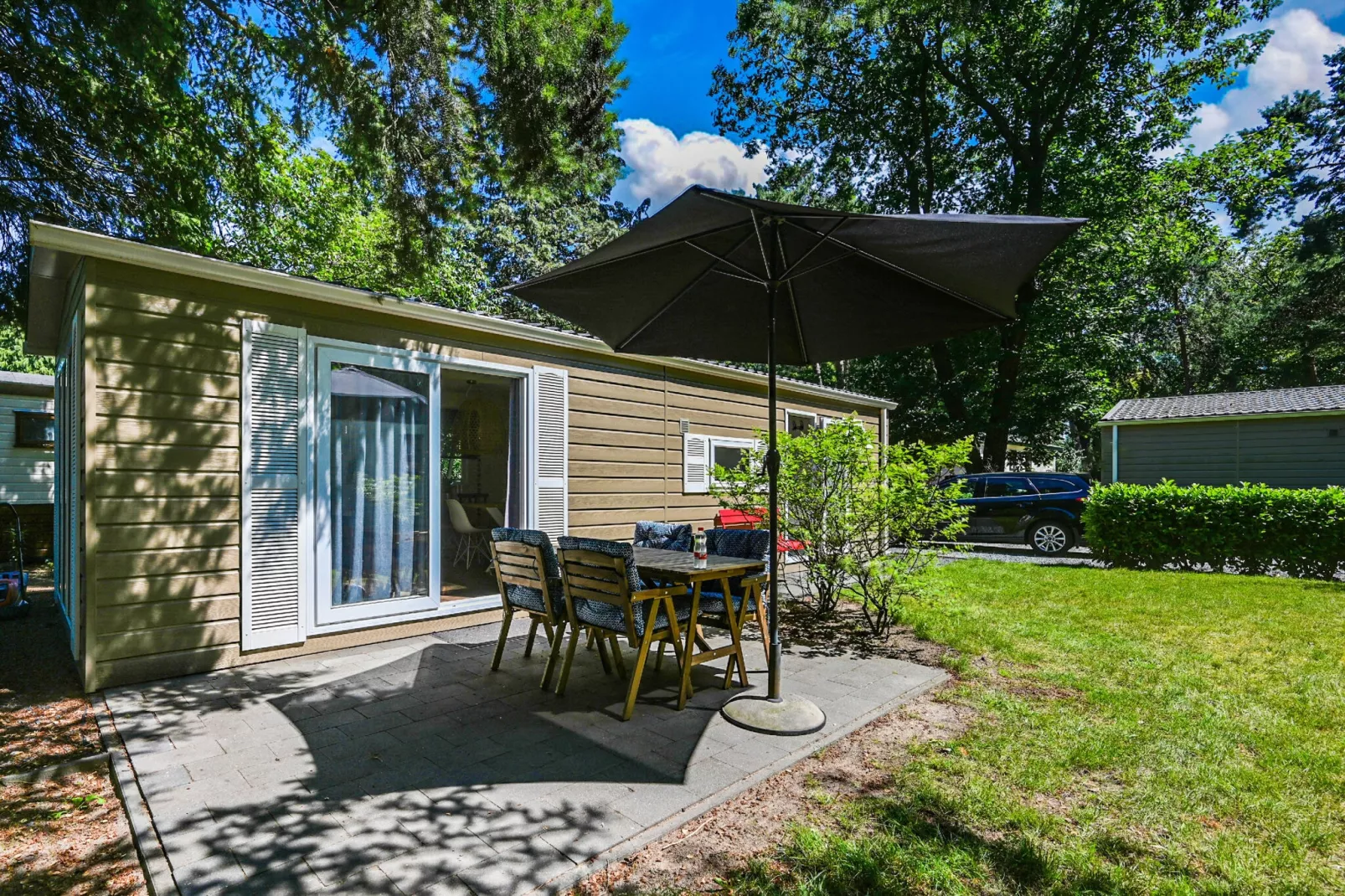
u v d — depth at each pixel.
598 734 2.95
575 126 6.36
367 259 12.99
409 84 5.15
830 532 5.28
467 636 4.86
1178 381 25.86
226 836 2.09
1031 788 2.49
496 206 17.50
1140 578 7.72
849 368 19.67
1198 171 15.82
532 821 2.19
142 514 3.69
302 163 11.39
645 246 2.87
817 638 4.89
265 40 5.11
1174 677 3.87
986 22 13.48
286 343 4.27
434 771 2.56
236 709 3.26
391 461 4.80
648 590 3.21
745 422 8.28
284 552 4.21
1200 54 14.95
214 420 3.96
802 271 3.13
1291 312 21.19
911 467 5.03
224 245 9.59
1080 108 15.68
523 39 5.77
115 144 6.12
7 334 14.84
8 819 2.34
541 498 5.75
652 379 6.99
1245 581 7.48
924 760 2.74
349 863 1.94
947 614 5.52
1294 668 4.05
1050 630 5.01
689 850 2.07
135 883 1.98
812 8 9.07
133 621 3.65
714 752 2.76
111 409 3.59
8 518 9.30
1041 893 1.87
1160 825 2.24
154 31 4.50
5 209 5.99
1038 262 2.63
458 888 1.83
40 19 4.91
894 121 17.30
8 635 4.89
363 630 4.59
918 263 2.94
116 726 3.02
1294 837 2.17
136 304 3.69
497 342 5.47
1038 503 11.03
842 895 1.85
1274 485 11.45
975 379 16.38
